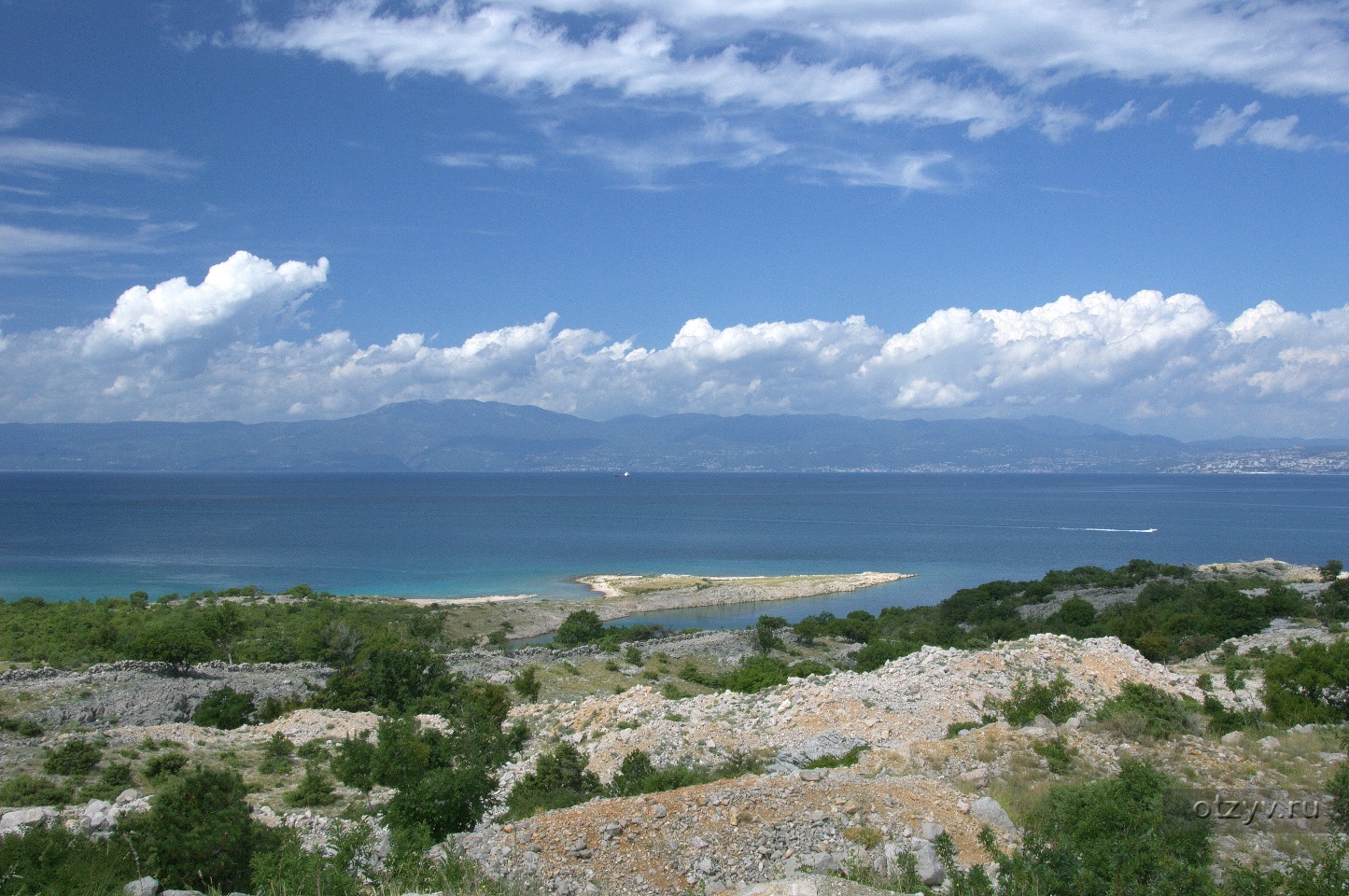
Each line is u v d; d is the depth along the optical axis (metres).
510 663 63.53
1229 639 58.88
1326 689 27.33
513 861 14.72
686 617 110.50
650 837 15.45
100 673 51.31
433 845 16.39
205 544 191.00
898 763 21.12
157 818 16.52
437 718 40.12
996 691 30.05
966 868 14.36
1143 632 64.31
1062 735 22.31
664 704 34.66
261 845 16.83
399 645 57.94
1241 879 12.36
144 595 94.56
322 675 57.81
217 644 66.81
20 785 28.28
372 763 19.61
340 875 13.90
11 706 42.97
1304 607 68.62
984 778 19.44
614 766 25.88
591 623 89.44
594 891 13.91
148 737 36.12
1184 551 177.75
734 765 24.30
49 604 86.81
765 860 14.82
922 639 75.06
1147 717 24.42
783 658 69.44
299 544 193.38
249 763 32.69
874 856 14.77
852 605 117.88
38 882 15.31
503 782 26.59
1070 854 12.38
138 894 14.34
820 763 23.75
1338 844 13.58
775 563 164.12
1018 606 91.19
